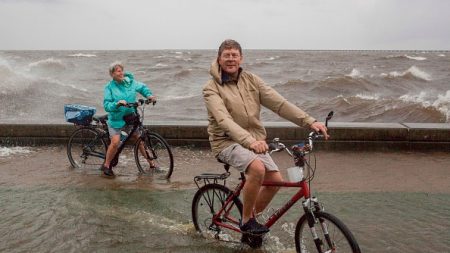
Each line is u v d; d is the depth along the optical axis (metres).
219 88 3.98
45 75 38.38
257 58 95.44
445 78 34.28
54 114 18.16
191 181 6.82
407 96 22.73
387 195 6.05
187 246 4.50
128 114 7.05
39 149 8.88
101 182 6.78
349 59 83.88
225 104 3.97
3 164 7.82
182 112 19.50
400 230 4.85
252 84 4.05
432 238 4.64
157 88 30.48
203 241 4.61
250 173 3.84
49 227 5.03
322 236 3.72
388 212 5.41
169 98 23.95
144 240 4.67
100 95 24.73
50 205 5.75
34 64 46.88
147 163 7.82
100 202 5.87
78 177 7.05
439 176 6.94
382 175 7.00
